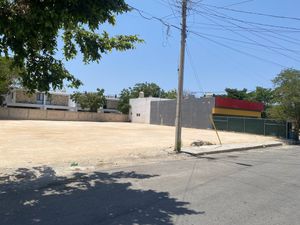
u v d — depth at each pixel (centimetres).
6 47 919
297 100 3372
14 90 6812
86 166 1382
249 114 5656
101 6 803
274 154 2177
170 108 6375
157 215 724
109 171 1279
